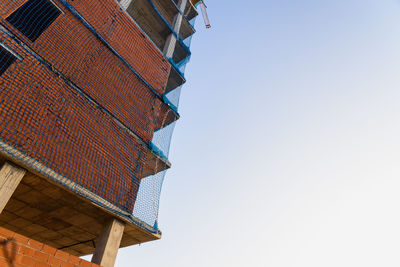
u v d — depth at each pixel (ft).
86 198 17.94
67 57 21.84
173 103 34.42
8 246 12.55
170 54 39.27
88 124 21.13
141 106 28.09
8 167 14.88
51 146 17.53
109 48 26.66
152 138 27.86
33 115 17.31
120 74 27.02
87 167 19.43
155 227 22.09
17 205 20.47
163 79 33.58
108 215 19.90
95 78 23.76
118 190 21.08
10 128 15.65
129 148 24.08
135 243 23.31
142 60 31.19
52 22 22.18
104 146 21.67
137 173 23.65
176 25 45.29
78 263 15.21
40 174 15.97
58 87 19.94
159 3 45.88
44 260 13.66
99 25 26.78
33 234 24.99
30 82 18.10
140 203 22.38
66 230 23.54
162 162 26.63
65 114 19.57
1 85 16.38
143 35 33.12
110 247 18.61
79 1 25.68
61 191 17.89
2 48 17.79
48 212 20.90
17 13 22.11
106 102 23.86
